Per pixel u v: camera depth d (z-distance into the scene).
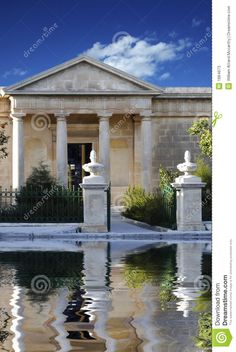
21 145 48.41
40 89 48.28
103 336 8.41
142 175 49.19
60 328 8.95
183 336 8.35
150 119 49.41
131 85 49.12
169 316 9.80
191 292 12.36
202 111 51.62
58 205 31.81
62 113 48.56
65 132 48.84
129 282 13.84
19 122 48.47
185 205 29.98
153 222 34.28
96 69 48.81
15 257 19.34
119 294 12.15
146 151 49.16
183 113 51.44
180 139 51.72
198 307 10.62
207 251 21.53
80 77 48.69
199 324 9.14
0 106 50.12
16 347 7.82
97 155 52.38
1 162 50.66
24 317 9.80
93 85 48.78
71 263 17.66
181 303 11.04
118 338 8.27
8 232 28.16
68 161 52.66
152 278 14.52
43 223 30.98
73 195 32.00
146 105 49.38
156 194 38.31
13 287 13.15
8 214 32.31
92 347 7.79
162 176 45.62
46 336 8.43
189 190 30.03
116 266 16.94
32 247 23.14
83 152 52.69
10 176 50.72
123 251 21.53
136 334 8.52
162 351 7.55
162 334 8.49
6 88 47.81
